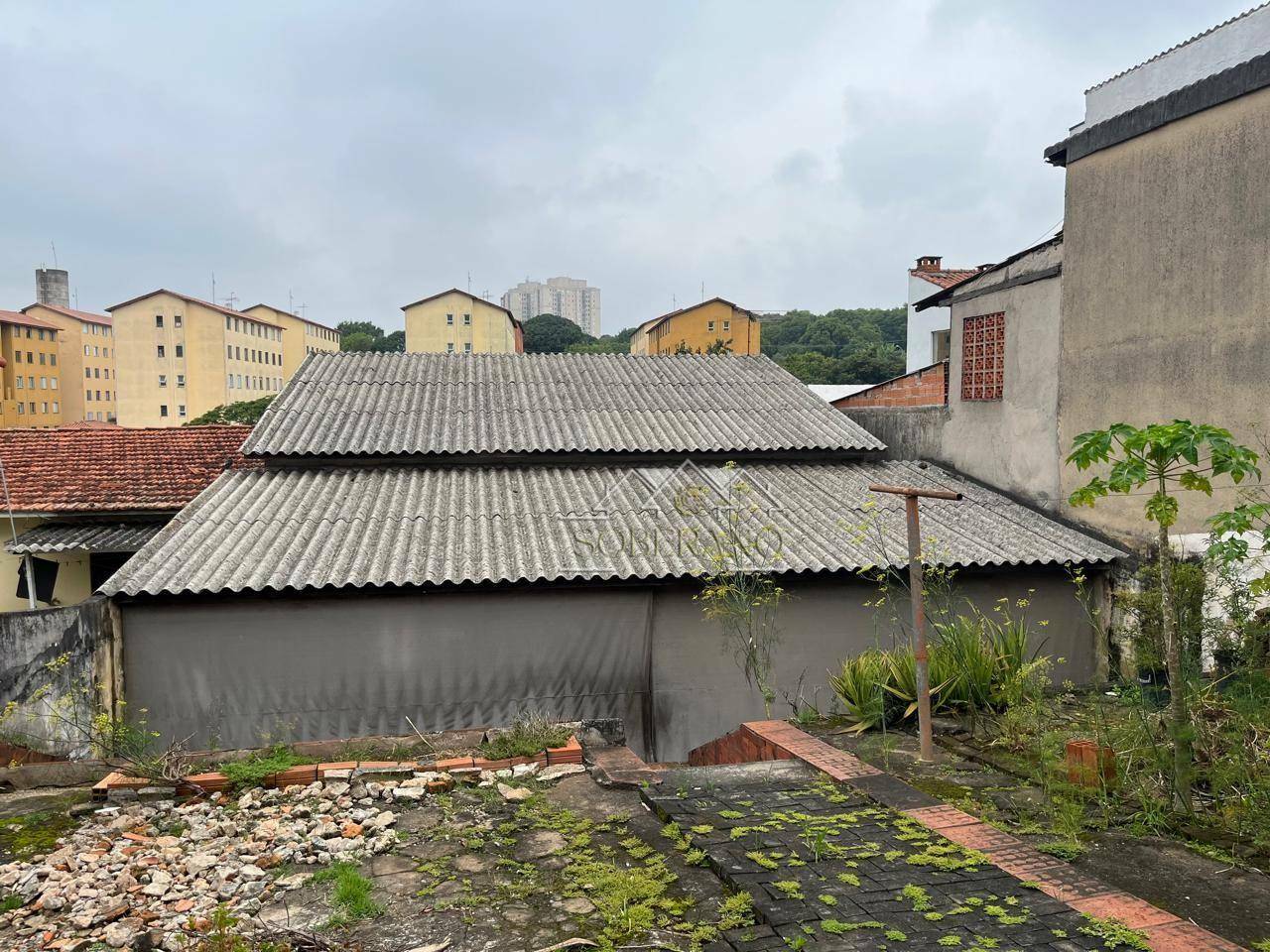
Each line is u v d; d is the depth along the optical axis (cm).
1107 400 1009
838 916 395
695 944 384
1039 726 692
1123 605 908
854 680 782
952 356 1313
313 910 443
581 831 529
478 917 428
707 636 952
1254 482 824
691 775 613
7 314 6322
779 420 1394
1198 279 891
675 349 5653
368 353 1638
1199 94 878
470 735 719
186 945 410
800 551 979
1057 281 1088
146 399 6512
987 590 998
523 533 1013
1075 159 1051
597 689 934
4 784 654
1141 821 507
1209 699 641
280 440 1196
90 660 803
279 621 875
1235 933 383
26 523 1348
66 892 463
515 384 1509
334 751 688
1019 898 412
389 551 948
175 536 949
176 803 600
